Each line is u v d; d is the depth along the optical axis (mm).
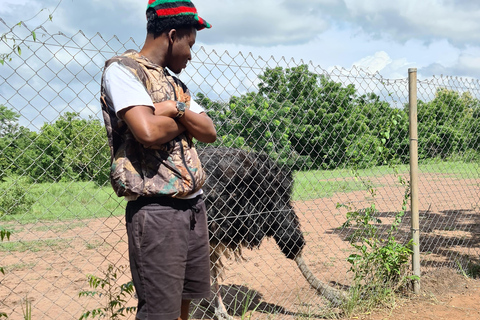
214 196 3992
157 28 2285
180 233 2211
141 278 2180
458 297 4637
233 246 4289
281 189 4543
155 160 2146
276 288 5016
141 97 2074
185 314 2535
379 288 4434
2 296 4625
